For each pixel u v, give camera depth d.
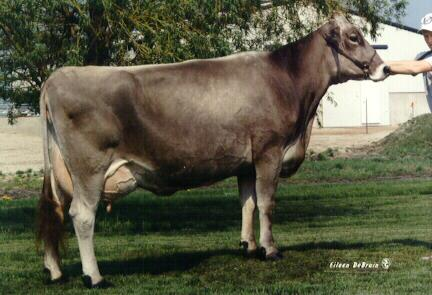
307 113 9.98
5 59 13.61
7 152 34.56
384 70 9.77
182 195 19.55
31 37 12.95
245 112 9.31
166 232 13.86
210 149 9.16
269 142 9.45
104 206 16.77
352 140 38.72
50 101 8.65
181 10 13.30
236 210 16.92
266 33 15.17
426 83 9.70
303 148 10.02
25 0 12.54
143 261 10.30
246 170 9.55
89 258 8.66
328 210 16.48
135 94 8.78
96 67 8.83
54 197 8.89
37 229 8.89
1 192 21.39
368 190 19.70
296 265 9.55
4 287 8.84
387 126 51.47
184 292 8.36
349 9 15.82
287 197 18.89
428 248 10.65
